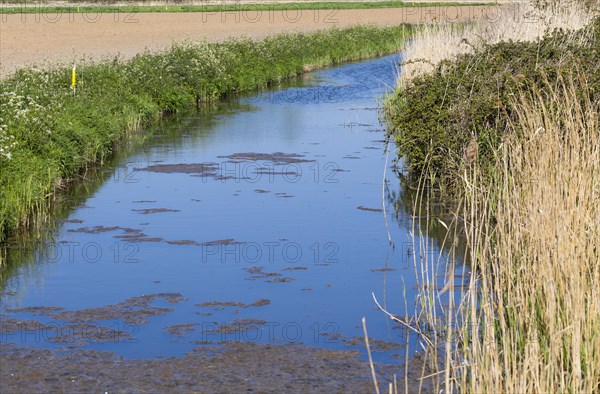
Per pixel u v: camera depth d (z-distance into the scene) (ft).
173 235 43.88
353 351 29.78
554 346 23.00
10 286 36.70
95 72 81.82
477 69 54.60
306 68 124.67
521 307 26.08
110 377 27.89
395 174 57.21
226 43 116.37
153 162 61.21
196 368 28.58
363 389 26.96
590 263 26.78
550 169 30.78
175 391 26.86
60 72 79.05
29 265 39.50
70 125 59.11
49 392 26.81
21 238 43.65
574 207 28.45
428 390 26.84
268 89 104.99
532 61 51.98
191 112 85.97
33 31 164.66
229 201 50.49
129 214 47.80
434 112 52.37
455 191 48.62
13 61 108.37
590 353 23.45
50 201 50.67
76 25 179.83
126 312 33.73
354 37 148.97
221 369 28.48
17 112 56.65
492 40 79.82
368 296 35.27
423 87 55.57
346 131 73.82
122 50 125.49
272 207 49.16
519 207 32.04
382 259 39.91
